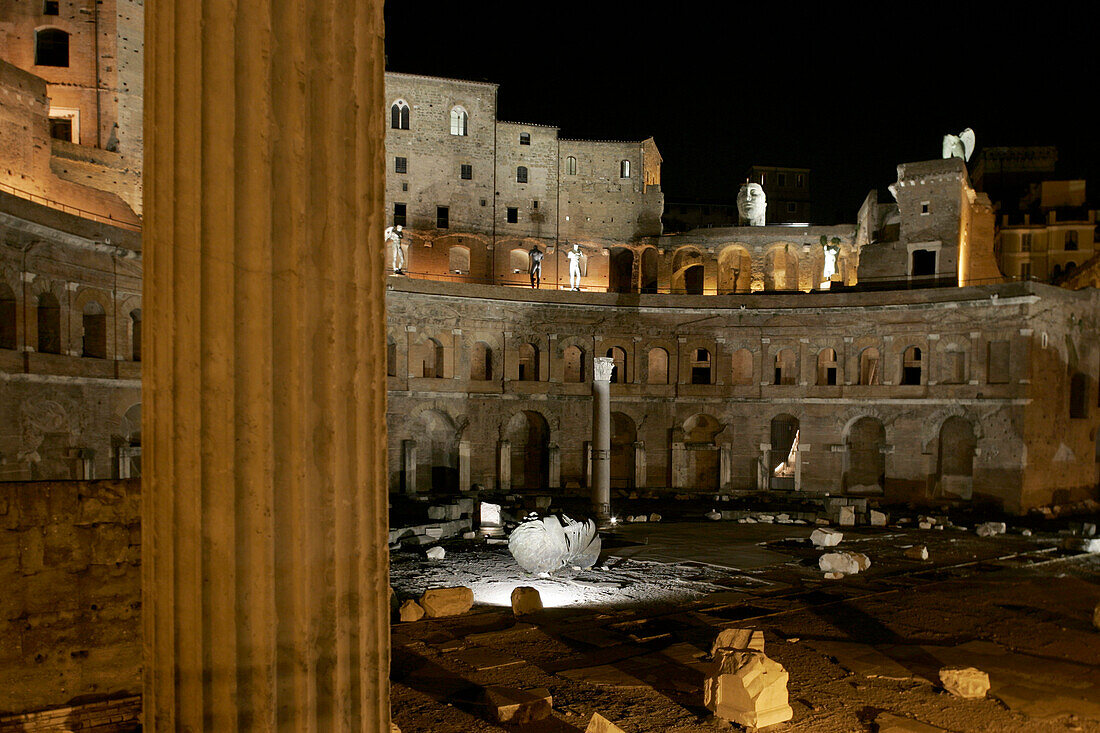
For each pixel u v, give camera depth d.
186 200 4.83
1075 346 51.72
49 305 32.09
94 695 12.33
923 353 51.38
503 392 54.22
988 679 15.23
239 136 4.80
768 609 22.36
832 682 15.83
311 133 5.05
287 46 4.94
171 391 4.85
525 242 65.56
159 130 4.90
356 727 5.23
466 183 64.06
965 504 49.00
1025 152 81.44
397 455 50.28
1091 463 53.47
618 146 68.12
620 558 30.59
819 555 31.66
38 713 11.89
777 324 55.62
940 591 25.00
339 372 5.17
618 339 56.75
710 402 56.41
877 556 31.84
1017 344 47.66
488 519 36.88
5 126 38.16
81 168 46.78
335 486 5.12
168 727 4.85
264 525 4.85
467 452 52.41
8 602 11.78
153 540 4.95
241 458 4.84
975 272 63.31
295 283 4.95
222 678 4.79
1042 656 17.81
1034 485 47.62
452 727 13.25
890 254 58.19
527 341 55.16
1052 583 26.55
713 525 40.38
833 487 53.47
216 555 4.80
